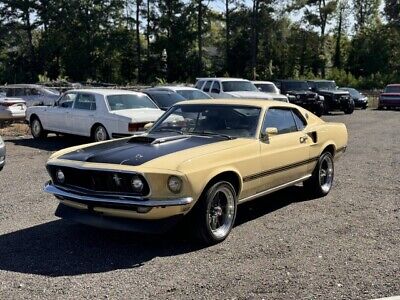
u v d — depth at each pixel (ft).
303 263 15.83
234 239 18.28
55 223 20.22
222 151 17.99
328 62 224.53
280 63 212.43
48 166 18.17
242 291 13.73
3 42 216.33
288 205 23.31
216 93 65.77
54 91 78.33
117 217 16.84
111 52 213.66
